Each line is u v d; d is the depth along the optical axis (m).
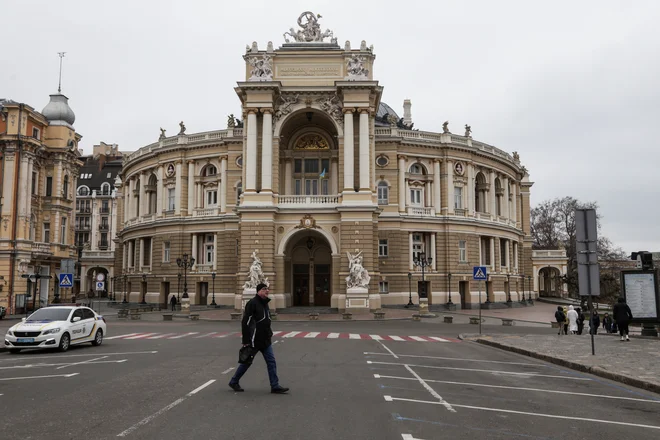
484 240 69.00
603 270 97.06
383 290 60.53
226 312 52.81
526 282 80.00
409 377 15.27
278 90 50.88
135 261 71.12
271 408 10.95
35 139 54.19
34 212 56.12
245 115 51.28
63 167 59.41
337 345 24.30
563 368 17.67
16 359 19.59
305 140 57.91
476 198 70.69
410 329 35.16
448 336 30.38
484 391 13.30
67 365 17.58
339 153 51.19
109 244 116.56
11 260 51.62
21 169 53.12
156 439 8.69
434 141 64.25
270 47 51.97
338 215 50.06
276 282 49.75
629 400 12.45
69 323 22.59
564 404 11.91
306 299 57.00
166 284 66.38
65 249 59.53
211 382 13.95
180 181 65.81
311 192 57.72
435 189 64.19
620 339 26.39
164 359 18.88
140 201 71.19
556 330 36.00
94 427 9.43
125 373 15.59
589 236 20.05
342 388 13.34
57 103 61.00
